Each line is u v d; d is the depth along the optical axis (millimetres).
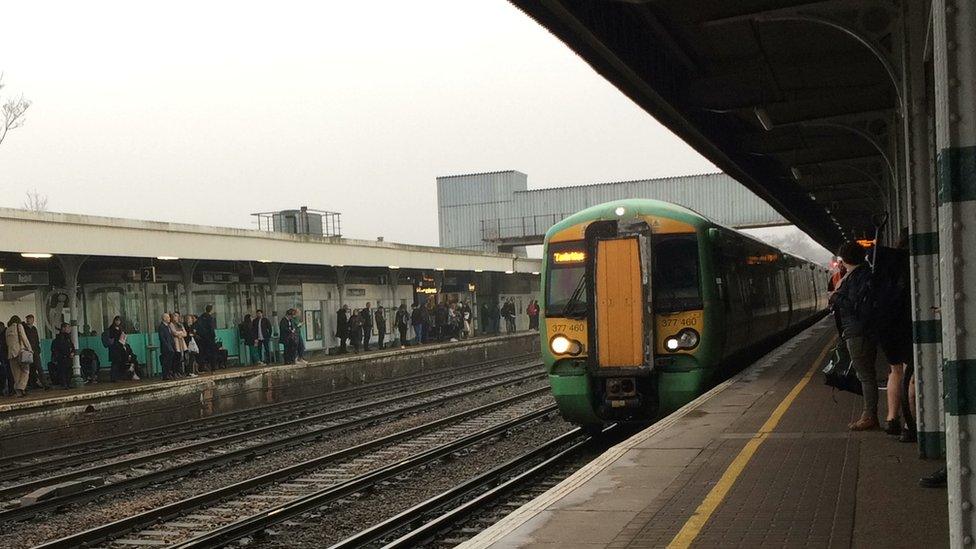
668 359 13469
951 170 3104
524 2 11180
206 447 16578
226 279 28375
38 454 16719
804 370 16047
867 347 9250
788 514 6293
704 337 13391
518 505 10336
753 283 17719
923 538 5508
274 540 9531
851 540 5574
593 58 13172
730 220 55812
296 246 29578
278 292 31516
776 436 9391
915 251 7684
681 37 15156
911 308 7820
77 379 22547
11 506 11805
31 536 10305
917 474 7203
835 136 21594
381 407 22469
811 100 16609
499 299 49000
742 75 16484
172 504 10930
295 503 10766
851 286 9156
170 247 24500
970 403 3064
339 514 10664
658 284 13648
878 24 9742
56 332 23516
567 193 59875
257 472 13977
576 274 13836
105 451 16578
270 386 25172
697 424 10516
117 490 12719
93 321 24734
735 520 6227
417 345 36938
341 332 32094
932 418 7664
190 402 21953
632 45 13875
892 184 21844
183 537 9875
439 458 14078
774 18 10297
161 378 24703
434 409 21547
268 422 20328
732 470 7832
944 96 3123
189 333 24422
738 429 9992
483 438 15984
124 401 19859
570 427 17031
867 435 9109
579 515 6613
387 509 10906
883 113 16266
